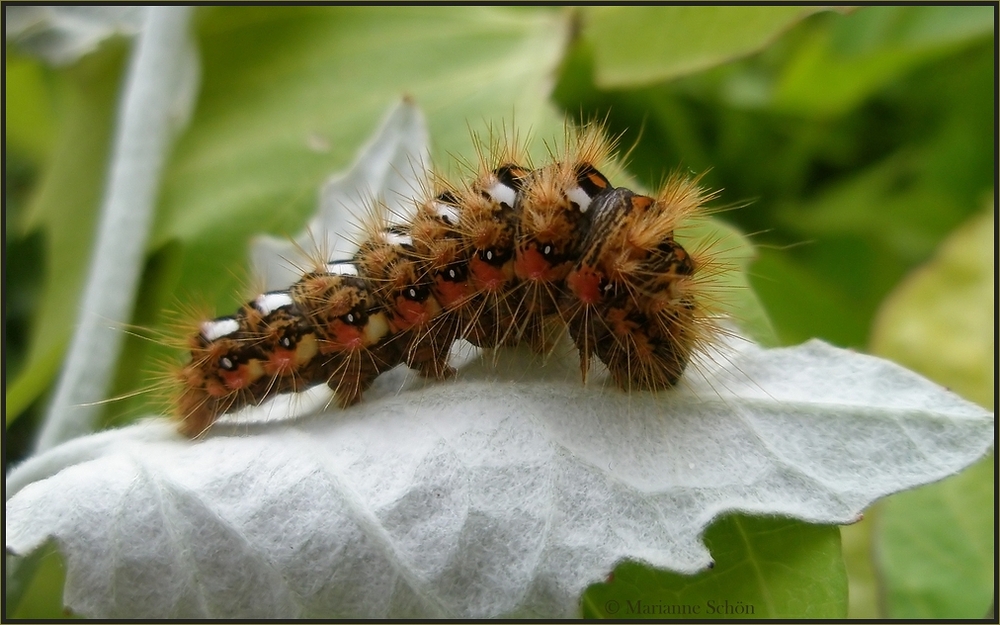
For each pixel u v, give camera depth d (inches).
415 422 6.0
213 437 6.1
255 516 5.9
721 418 5.9
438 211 6.1
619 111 7.7
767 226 7.8
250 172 6.9
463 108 6.8
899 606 6.6
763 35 6.5
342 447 6.0
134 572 5.9
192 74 7.0
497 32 6.9
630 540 5.8
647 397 6.0
